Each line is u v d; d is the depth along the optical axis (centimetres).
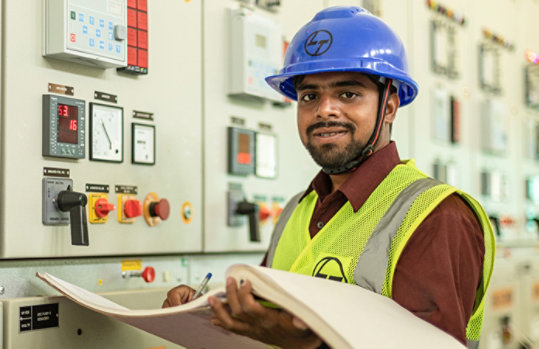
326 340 92
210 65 187
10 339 130
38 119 141
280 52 204
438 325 112
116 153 157
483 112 328
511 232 344
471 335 131
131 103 163
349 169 140
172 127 174
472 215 125
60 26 139
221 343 128
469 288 119
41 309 137
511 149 353
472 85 322
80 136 147
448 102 299
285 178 213
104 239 154
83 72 151
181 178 176
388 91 140
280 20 212
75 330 143
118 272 161
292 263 146
